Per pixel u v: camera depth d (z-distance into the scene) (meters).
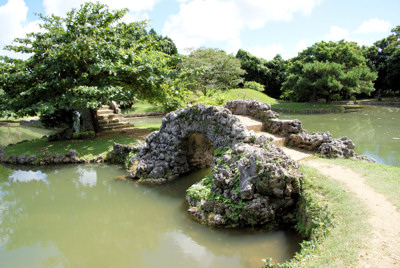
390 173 7.50
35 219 7.87
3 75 13.55
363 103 40.44
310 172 7.46
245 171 6.84
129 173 11.02
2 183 10.82
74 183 10.57
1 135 21.31
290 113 32.28
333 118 25.70
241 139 8.16
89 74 14.20
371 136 16.34
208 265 5.51
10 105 13.38
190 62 31.12
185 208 8.03
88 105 12.59
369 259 4.13
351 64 40.62
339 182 6.93
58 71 13.62
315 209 5.79
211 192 7.52
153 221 7.51
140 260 5.84
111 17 15.77
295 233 6.20
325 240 4.77
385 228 4.86
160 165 10.57
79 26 14.35
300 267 4.17
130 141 14.85
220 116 8.98
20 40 14.77
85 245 6.50
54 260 5.97
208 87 31.33
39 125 24.44
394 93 49.22
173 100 17.14
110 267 5.66
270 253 5.65
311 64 36.38
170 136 10.55
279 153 7.16
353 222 5.12
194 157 11.47
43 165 12.81
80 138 15.66
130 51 14.70
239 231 6.50
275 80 56.31
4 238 6.91
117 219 7.72
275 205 6.57
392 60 42.19
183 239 6.53
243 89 47.34
